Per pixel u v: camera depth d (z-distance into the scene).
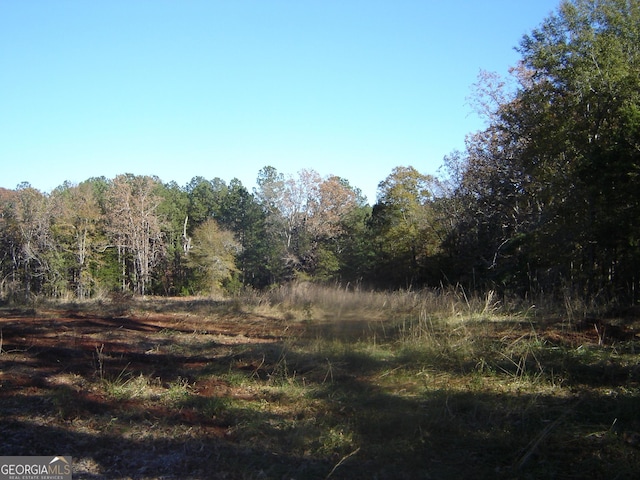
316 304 13.40
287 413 5.52
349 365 7.22
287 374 6.77
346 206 54.31
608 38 21.64
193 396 5.93
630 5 22.03
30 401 5.81
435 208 36.28
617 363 6.74
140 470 4.28
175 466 4.35
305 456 4.51
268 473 4.20
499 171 28.31
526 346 7.48
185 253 55.09
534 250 19.70
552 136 22.45
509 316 10.47
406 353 7.52
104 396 6.02
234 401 5.79
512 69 29.31
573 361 6.79
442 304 11.83
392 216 41.62
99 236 52.72
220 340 9.24
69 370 7.05
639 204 14.21
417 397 5.83
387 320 10.46
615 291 14.99
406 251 39.00
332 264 48.72
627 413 5.06
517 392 5.85
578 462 4.21
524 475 4.05
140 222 54.72
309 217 53.75
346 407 5.59
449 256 31.39
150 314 13.00
